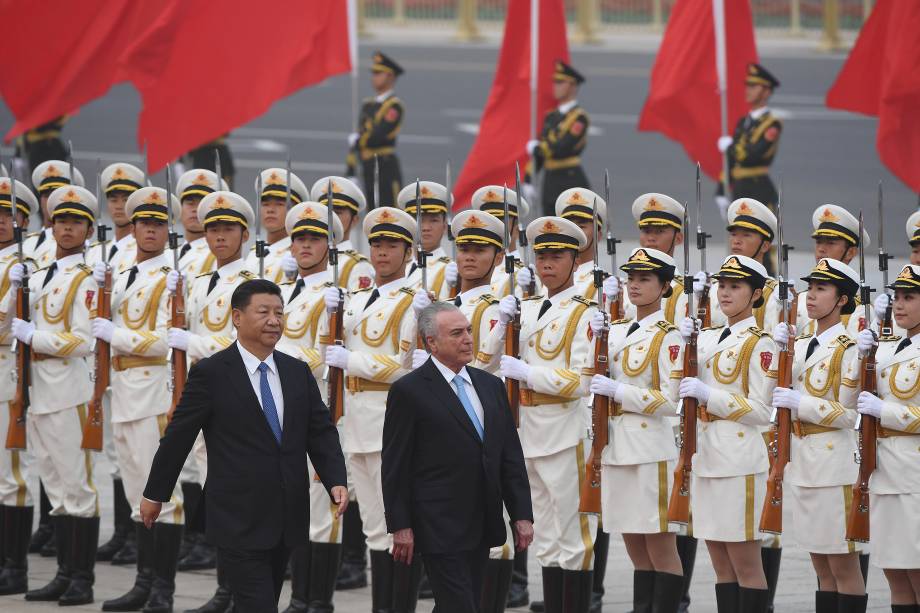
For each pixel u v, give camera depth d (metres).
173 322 36.00
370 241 35.53
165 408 36.91
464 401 28.34
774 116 63.53
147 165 47.69
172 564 35.47
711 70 52.41
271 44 48.06
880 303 31.48
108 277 36.81
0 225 39.56
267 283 28.64
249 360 28.59
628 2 150.62
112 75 49.69
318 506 34.97
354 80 49.31
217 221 37.44
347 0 48.88
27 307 36.94
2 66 49.19
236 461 28.14
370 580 39.38
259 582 28.00
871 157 104.06
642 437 32.25
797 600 36.47
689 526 34.97
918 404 29.86
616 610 35.91
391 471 27.97
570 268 33.84
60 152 74.12
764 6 145.88
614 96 123.62
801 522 31.69
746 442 31.62
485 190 39.53
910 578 30.47
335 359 34.41
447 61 137.00
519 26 54.53
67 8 49.28
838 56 138.75
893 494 30.03
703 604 36.66
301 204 37.41
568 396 32.84
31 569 40.41
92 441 36.06
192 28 47.47
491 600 33.22
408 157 99.81
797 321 36.41
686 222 32.47
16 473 37.56
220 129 47.75
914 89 42.56
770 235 36.72
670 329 32.38
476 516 28.02
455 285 37.28
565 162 66.25
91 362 39.56
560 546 33.03
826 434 31.27
